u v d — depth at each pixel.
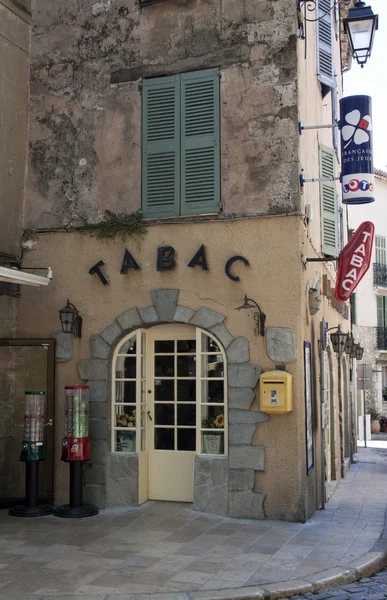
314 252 9.84
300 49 8.98
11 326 9.54
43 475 9.16
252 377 8.43
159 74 9.30
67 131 9.66
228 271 8.61
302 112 8.98
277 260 8.47
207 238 8.80
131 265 9.05
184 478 9.09
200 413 8.77
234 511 8.36
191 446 9.09
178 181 9.03
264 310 8.46
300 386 8.30
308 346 8.83
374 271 27.92
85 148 9.54
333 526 8.01
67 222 9.51
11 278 8.19
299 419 8.24
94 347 9.16
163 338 9.29
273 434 8.31
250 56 8.84
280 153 8.59
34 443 8.66
